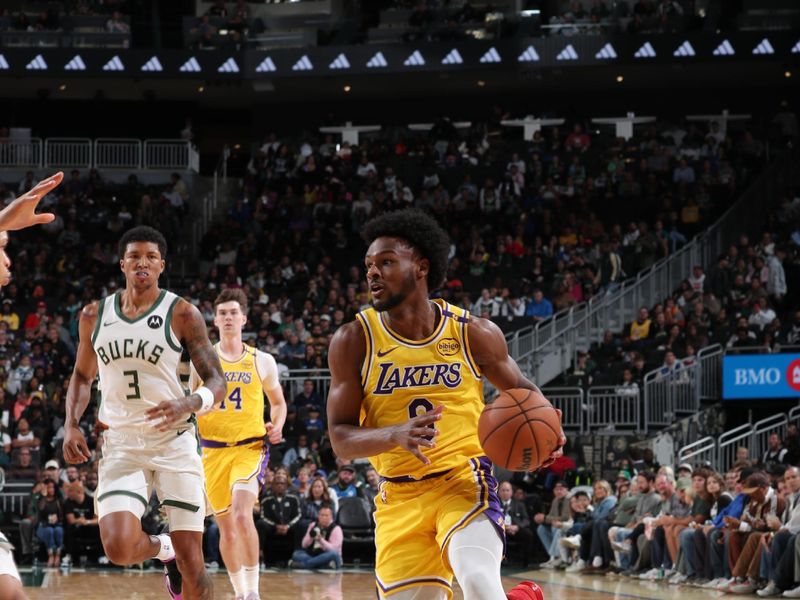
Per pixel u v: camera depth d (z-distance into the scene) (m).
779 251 20.02
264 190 25.05
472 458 4.21
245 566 7.50
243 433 7.52
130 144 26.31
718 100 27.88
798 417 16.03
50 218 3.86
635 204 23.23
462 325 4.28
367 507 14.32
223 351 7.51
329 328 19.53
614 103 28.30
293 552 13.79
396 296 4.18
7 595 3.60
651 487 12.76
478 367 4.32
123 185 25.00
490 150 25.52
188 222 25.50
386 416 4.22
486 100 28.81
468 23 25.59
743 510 10.98
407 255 4.21
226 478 7.55
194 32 26.25
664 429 16.20
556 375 18.83
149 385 5.46
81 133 29.12
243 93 28.58
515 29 25.42
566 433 16.78
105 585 11.02
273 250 23.03
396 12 26.12
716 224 21.62
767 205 23.00
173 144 26.28
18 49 25.48
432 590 4.21
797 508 10.33
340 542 13.48
